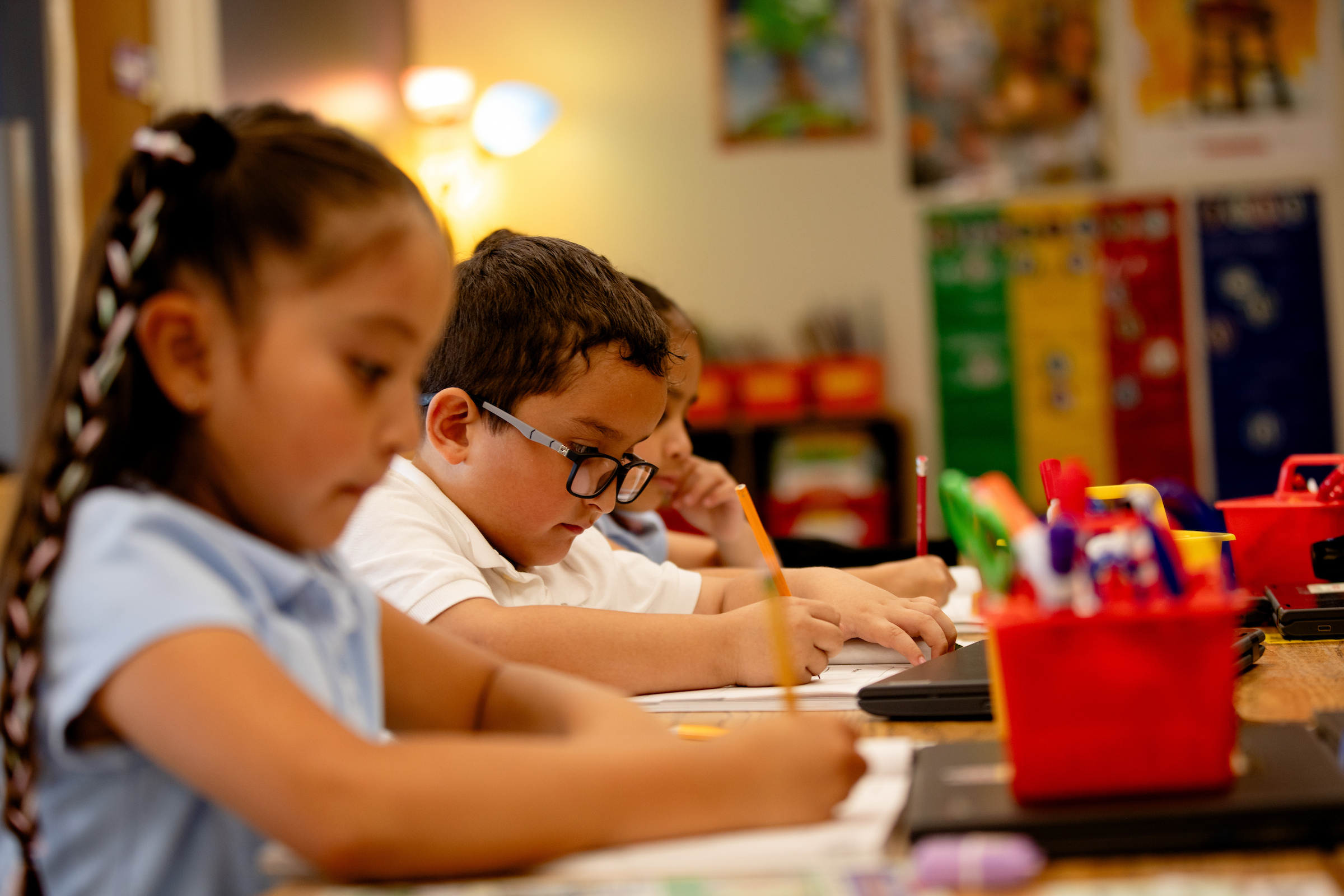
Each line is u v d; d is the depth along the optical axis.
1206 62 4.05
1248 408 4.04
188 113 0.62
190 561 0.56
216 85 2.78
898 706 0.80
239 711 0.51
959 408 4.09
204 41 2.77
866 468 3.95
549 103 4.00
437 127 3.99
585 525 1.11
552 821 0.52
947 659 0.90
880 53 4.12
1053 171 4.09
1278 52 4.04
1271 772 0.56
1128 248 4.06
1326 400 4.02
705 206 4.17
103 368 0.58
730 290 4.16
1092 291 4.07
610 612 0.98
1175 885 0.46
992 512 0.56
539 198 4.20
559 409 1.06
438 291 0.62
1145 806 0.52
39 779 0.58
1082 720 0.53
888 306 4.12
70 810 0.58
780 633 0.66
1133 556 0.54
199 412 0.59
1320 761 0.57
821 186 4.14
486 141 4.02
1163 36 4.05
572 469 1.07
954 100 4.10
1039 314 4.08
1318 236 4.04
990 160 4.10
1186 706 0.53
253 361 0.58
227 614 0.54
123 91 2.68
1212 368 4.05
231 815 0.59
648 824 0.53
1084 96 4.07
